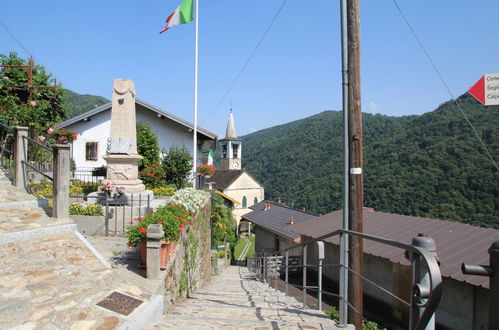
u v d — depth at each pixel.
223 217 17.52
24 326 3.14
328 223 12.80
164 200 11.64
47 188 10.12
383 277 9.23
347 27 5.41
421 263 2.33
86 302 3.76
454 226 9.11
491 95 5.37
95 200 10.20
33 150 11.41
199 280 9.42
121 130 10.67
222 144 52.78
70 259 4.80
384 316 9.07
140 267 5.35
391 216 11.16
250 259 20.80
